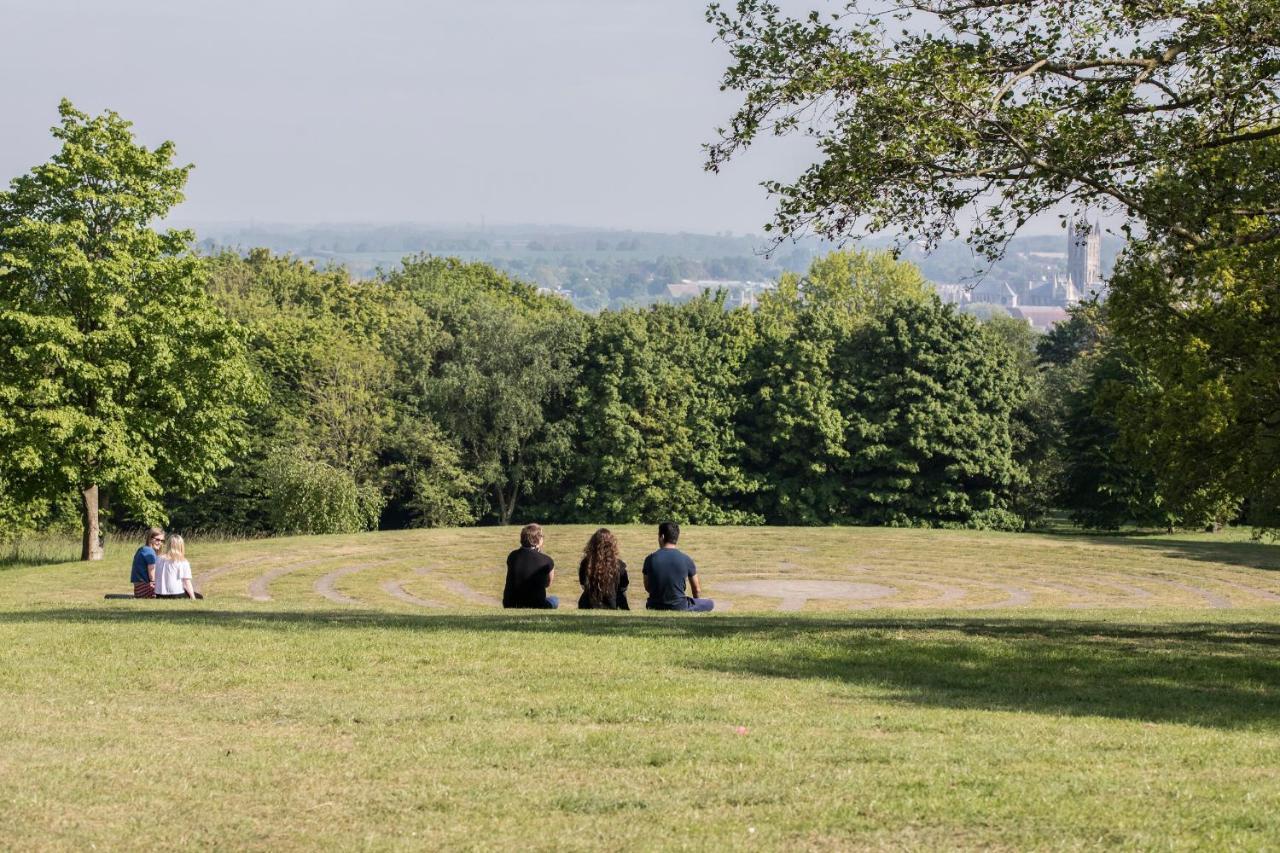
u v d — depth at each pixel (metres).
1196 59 17.50
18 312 38.75
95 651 14.69
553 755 9.39
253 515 69.38
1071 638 17.62
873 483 73.06
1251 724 11.41
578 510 74.19
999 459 71.75
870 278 105.06
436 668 13.74
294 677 13.07
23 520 46.84
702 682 12.98
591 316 83.25
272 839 7.27
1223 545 49.12
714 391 75.25
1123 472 67.81
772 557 44.81
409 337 77.81
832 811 7.81
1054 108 17.67
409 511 78.06
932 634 17.56
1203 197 17.19
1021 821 7.61
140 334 40.38
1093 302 23.77
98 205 41.09
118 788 8.29
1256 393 21.84
